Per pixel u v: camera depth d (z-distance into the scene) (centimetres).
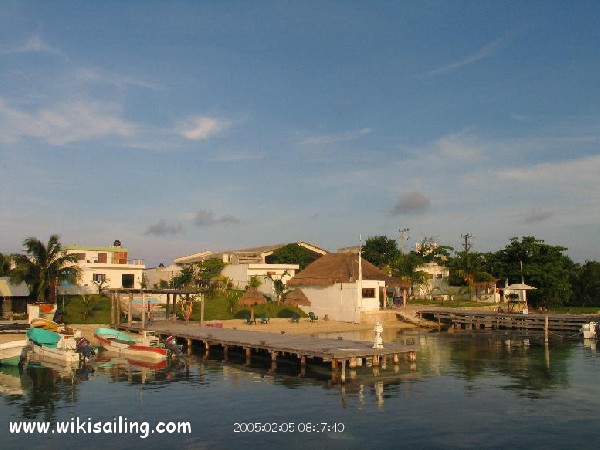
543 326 5697
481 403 2486
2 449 1909
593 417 2266
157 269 8756
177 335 4412
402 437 2017
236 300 6372
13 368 3375
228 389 2783
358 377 3077
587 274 9244
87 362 3634
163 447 1927
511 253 8694
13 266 6125
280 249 9344
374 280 6369
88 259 7194
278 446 1931
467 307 7694
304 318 6391
